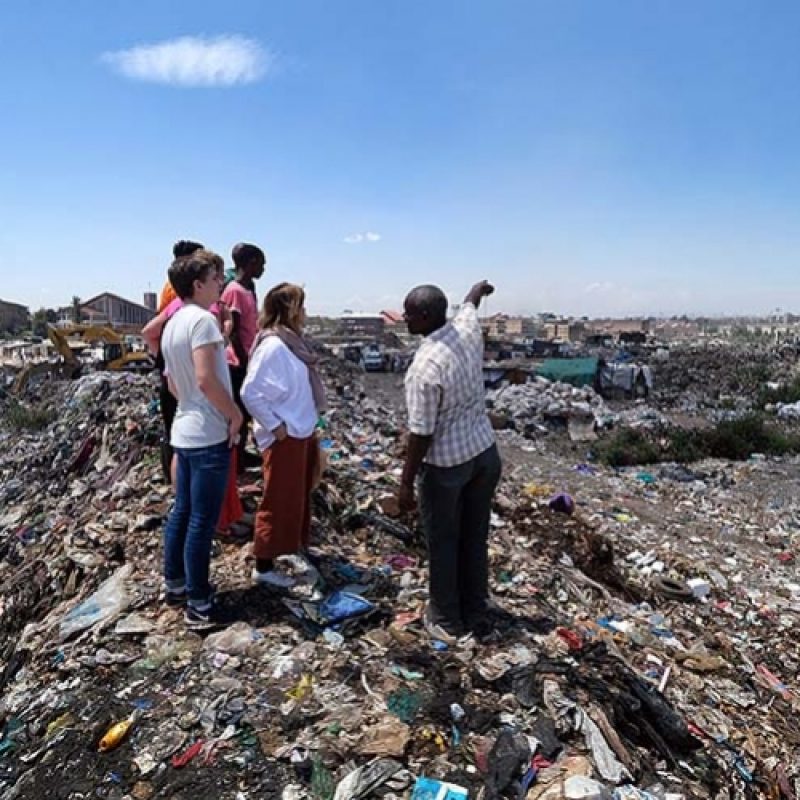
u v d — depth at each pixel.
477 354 3.67
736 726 3.92
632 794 2.70
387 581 4.52
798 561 8.79
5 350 46.31
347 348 44.75
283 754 2.78
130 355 24.12
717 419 25.45
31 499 7.87
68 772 2.77
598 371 30.95
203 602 3.69
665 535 9.55
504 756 2.76
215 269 3.56
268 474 3.95
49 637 3.88
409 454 3.58
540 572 5.47
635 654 4.55
